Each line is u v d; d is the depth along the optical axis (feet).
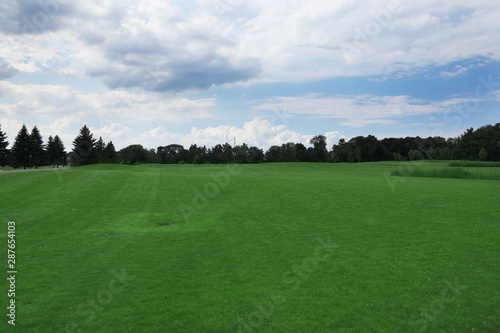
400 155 460.96
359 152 451.94
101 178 124.36
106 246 44.78
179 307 26.23
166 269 35.35
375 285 30.01
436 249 40.78
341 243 44.55
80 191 96.84
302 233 50.75
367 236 47.88
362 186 108.68
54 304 26.76
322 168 280.31
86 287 30.40
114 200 85.56
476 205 71.26
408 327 22.90
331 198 84.43
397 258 37.60
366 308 25.72
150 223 60.64
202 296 28.25
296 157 459.32
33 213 68.23
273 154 451.94
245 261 37.78
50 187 102.58
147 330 22.77
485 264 35.14
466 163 269.23
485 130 361.30
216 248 43.47
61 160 462.60
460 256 37.88
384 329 22.66
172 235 51.13
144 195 93.20
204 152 535.60
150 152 506.48
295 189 101.86
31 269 35.37
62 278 32.71
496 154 345.31
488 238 45.57
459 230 50.42
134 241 47.44
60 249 43.27
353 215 63.41
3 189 96.84
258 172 217.77
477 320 23.75
